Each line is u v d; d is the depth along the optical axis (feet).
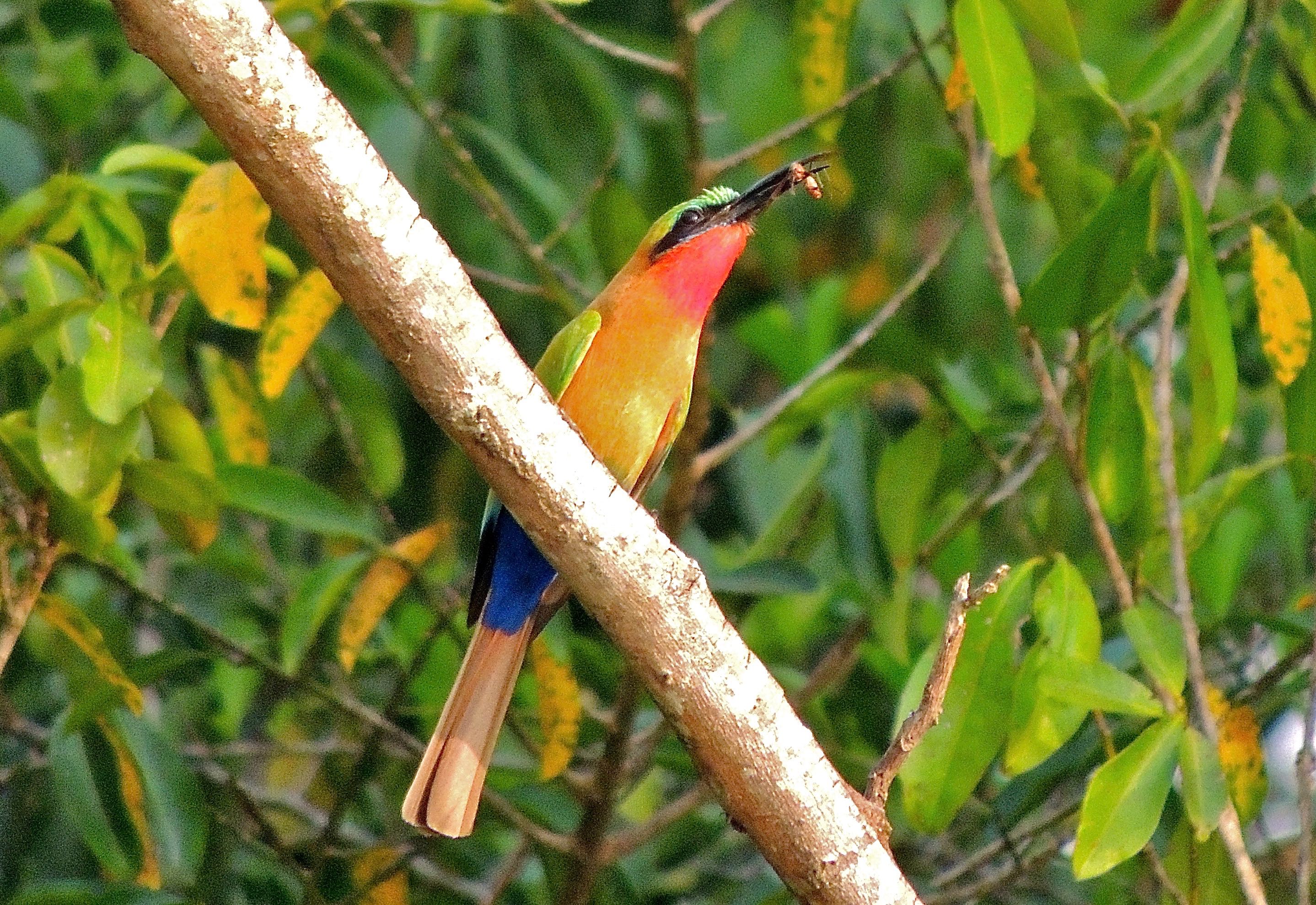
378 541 33.14
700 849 40.91
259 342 40.06
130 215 28.99
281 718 40.04
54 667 34.55
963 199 45.21
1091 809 26.25
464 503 45.32
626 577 22.89
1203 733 28.32
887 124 45.83
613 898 36.83
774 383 50.44
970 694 28.68
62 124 38.47
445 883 38.01
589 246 41.60
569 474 22.56
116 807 32.45
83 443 27.14
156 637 42.39
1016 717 28.48
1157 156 29.01
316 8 30.55
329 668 40.24
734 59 44.70
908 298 38.29
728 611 39.42
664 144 40.63
